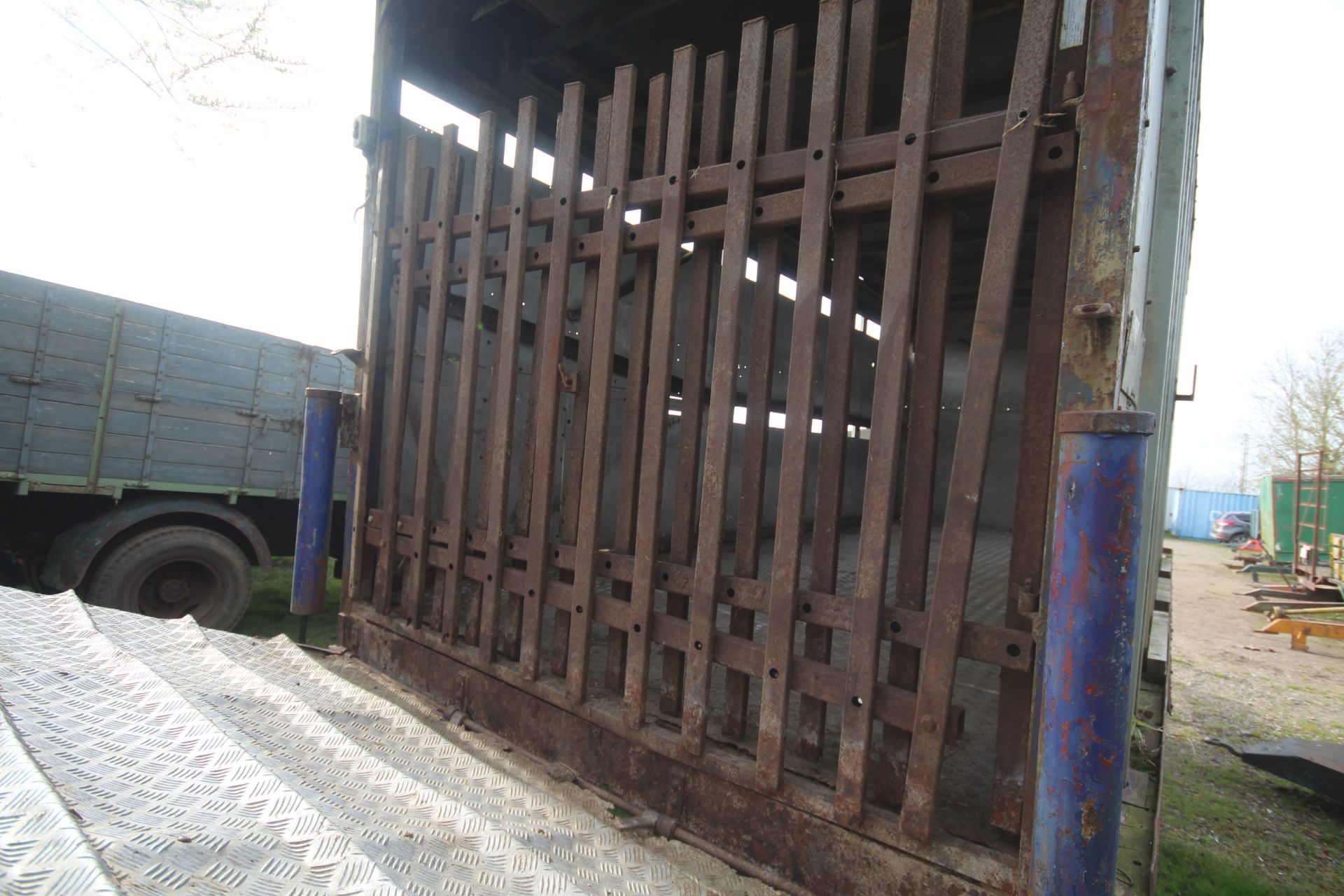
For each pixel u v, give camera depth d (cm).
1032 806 162
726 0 409
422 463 337
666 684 255
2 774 109
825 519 207
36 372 481
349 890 102
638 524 245
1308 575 1292
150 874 92
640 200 256
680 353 578
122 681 199
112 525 510
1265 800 418
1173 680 693
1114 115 158
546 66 475
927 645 178
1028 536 172
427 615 369
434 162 404
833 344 208
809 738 220
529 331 439
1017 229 171
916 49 190
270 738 206
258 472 596
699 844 219
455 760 244
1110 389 154
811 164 207
